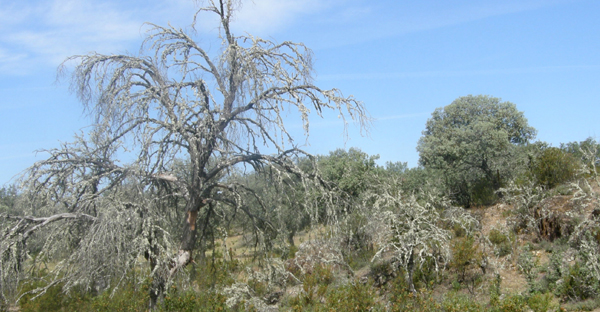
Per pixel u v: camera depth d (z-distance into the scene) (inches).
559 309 337.7
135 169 303.4
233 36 358.0
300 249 547.2
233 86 355.6
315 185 353.1
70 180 334.0
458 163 849.5
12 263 295.4
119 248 279.6
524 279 438.6
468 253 454.3
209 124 331.9
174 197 414.6
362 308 382.9
